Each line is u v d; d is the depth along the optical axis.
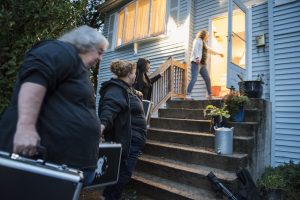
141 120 3.16
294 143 4.42
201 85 6.80
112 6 10.41
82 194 3.61
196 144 4.11
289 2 4.79
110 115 2.63
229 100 4.08
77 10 3.58
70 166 1.50
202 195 3.12
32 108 1.29
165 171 3.72
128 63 3.00
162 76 6.07
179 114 5.05
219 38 7.63
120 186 2.95
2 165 1.22
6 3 2.91
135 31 9.13
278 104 4.68
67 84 1.52
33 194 1.23
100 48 1.81
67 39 1.75
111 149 2.56
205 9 7.14
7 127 1.44
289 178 3.66
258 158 3.92
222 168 3.47
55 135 1.45
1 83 2.82
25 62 1.38
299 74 4.52
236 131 3.95
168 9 7.84
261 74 5.52
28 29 3.09
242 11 5.68
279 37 4.85
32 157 1.40
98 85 10.31
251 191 3.08
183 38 7.24
